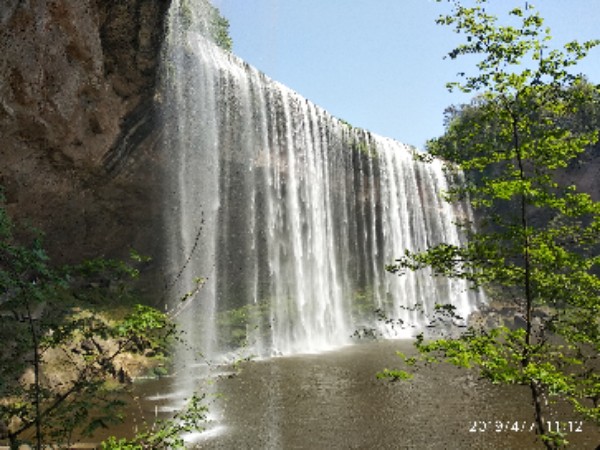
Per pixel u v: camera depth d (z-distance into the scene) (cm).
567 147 609
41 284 527
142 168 1905
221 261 2461
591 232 616
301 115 2722
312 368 1711
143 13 1521
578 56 579
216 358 1961
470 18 602
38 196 1595
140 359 1569
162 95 1811
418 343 621
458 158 688
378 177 3212
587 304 596
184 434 977
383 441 939
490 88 617
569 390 502
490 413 1100
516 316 2305
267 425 1039
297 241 2612
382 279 3197
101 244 2031
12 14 1177
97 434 935
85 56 1412
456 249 671
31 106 1325
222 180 2317
